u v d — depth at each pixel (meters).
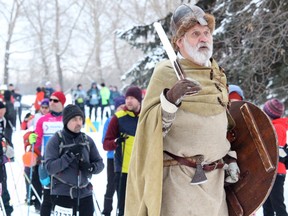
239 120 3.12
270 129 2.95
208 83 2.96
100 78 53.72
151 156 2.81
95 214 6.53
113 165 7.27
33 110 21.20
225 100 3.02
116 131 6.61
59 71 53.69
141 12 46.53
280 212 6.50
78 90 25.42
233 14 12.15
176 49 3.13
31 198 7.87
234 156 3.08
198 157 2.92
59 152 5.39
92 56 58.50
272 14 10.96
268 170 2.93
